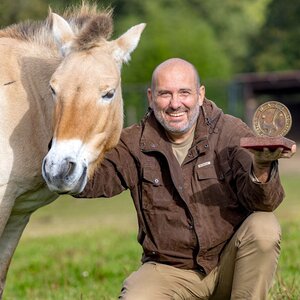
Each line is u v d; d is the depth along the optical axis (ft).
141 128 20.72
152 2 164.45
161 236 20.22
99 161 19.98
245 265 19.69
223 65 133.59
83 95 19.10
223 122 20.53
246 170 19.45
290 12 193.36
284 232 43.55
